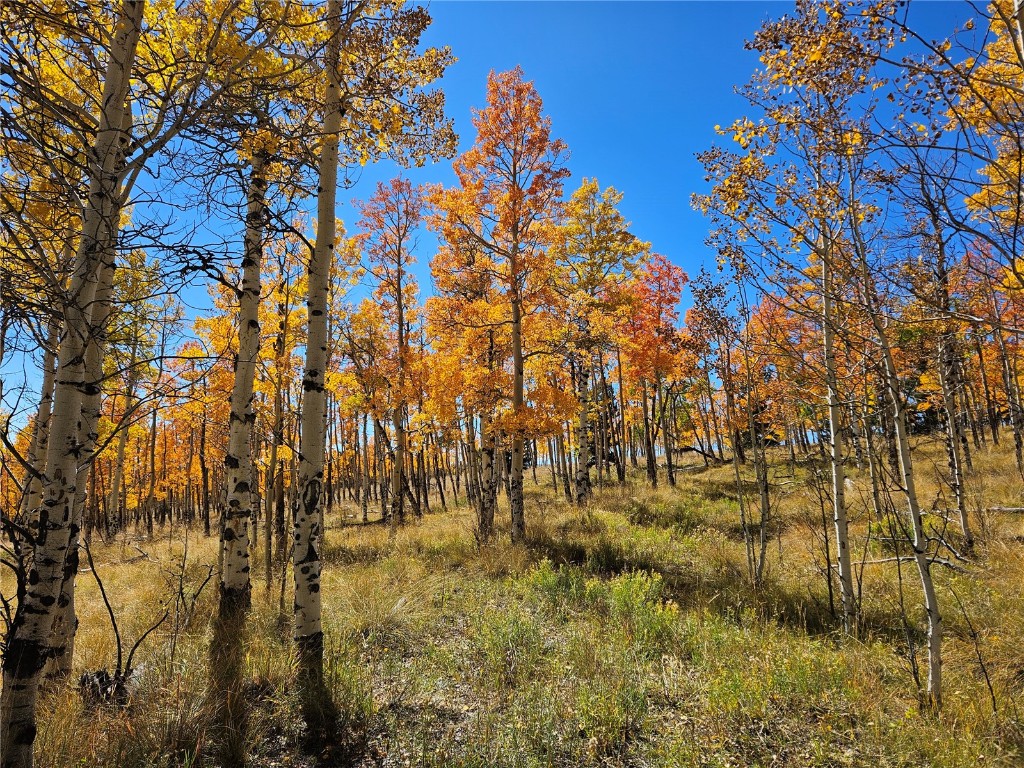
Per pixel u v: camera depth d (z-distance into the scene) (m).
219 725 3.44
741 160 3.77
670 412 25.05
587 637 4.93
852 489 10.93
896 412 4.06
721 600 6.20
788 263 3.92
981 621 4.92
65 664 3.89
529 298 10.93
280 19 3.02
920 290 3.53
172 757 3.18
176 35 3.36
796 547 8.38
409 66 4.45
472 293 11.73
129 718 3.36
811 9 2.97
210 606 5.99
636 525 10.99
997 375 15.03
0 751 2.12
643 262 17.00
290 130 3.70
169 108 2.72
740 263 4.38
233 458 5.72
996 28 3.08
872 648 4.70
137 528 23.70
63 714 3.40
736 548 8.71
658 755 3.25
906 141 2.69
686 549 8.81
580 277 15.51
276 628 5.43
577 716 3.66
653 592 6.11
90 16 2.48
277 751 3.38
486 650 4.74
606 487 21.16
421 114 4.69
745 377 7.45
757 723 3.58
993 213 2.79
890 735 3.32
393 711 3.86
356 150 5.07
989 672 4.09
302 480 4.34
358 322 14.22
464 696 4.09
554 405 10.34
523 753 3.26
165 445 23.33
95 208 2.44
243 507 5.65
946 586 5.91
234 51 3.01
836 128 3.28
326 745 3.43
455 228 10.61
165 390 2.58
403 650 5.05
